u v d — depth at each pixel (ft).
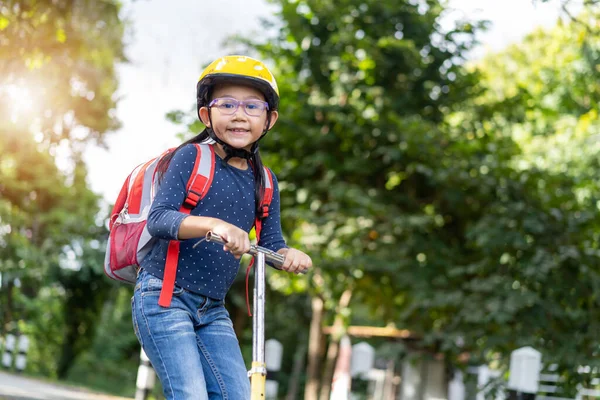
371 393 69.00
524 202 44.83
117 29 34.14
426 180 49.16
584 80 60.23
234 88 11.48
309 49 49.67
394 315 49.96
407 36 49.55
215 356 11.24
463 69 50.47
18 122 43.47
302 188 48.65
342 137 49.98
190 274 11.21
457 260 46.96
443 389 45.60
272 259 11.41
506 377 38.29
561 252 40.75
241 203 11.59
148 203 11.59
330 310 52.60
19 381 50.11
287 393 87.97
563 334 38.78
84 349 81.56
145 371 39.06
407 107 50.29
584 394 37.32
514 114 51.88
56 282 78.28
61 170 78.38
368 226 46.34
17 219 74.18
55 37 30.91
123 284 78.89
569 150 62.23
